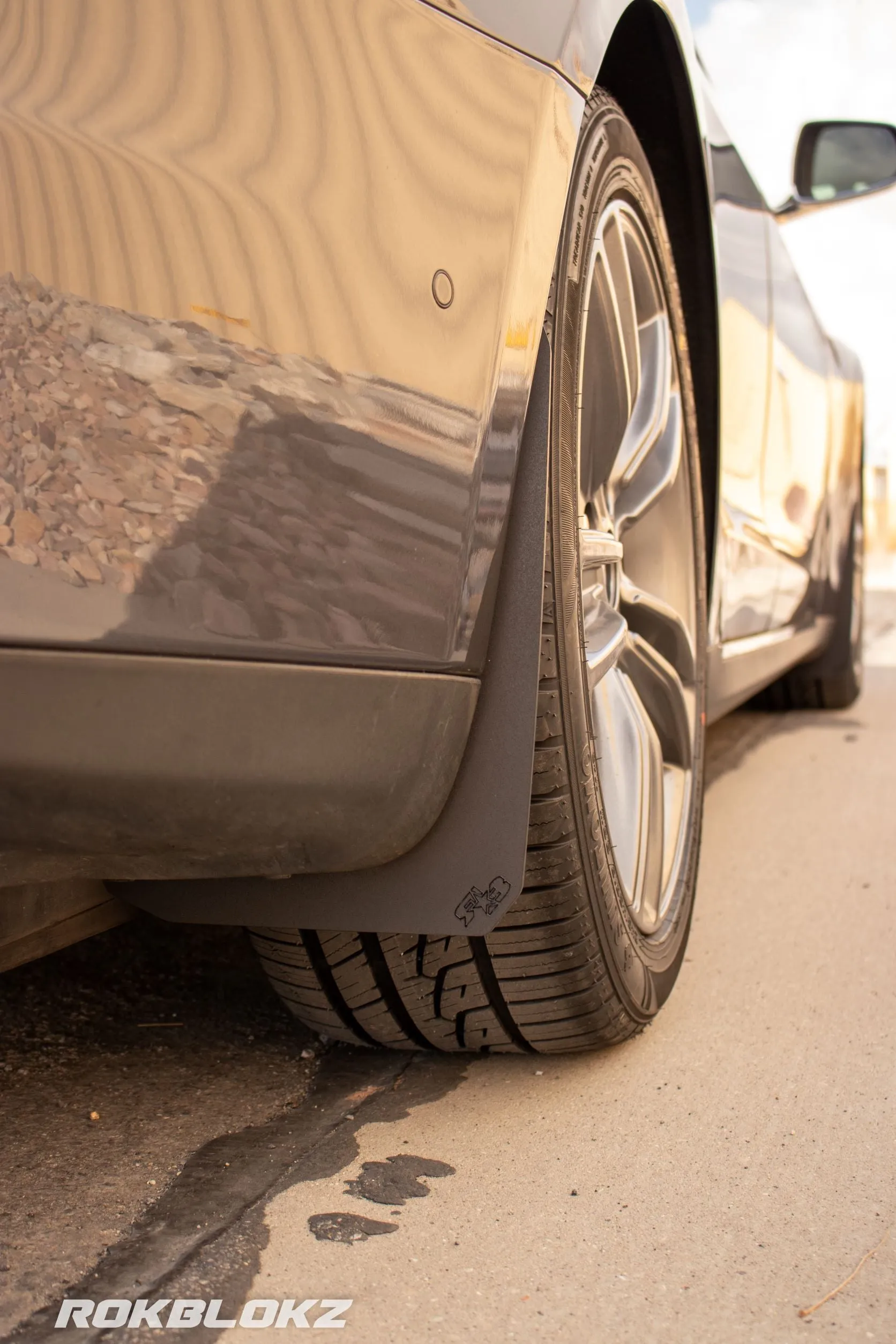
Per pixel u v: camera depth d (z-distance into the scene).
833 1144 1.43
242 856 1.12
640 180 1.79
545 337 1.33
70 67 0.90
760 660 3.00
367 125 1.07
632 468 1.87
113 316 0.91
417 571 1.13
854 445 4.37
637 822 1.73
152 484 0.94
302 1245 1.21
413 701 1.17
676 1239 1.23
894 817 3.05
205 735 1.01
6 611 0.89
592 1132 1.45
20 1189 1.30
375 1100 1.54
